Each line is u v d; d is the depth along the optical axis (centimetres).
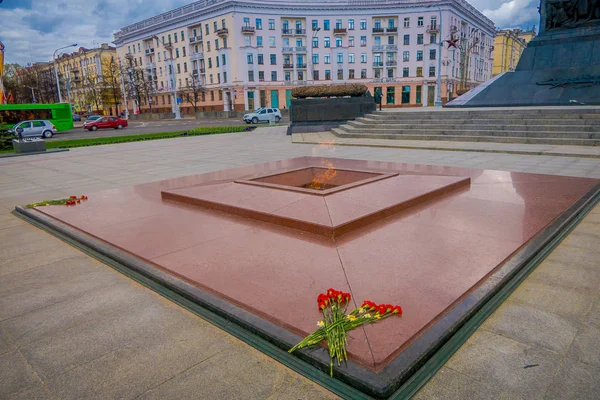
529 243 396
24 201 719
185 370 238
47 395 222
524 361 235
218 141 1834
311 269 349
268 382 225
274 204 516
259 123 3600
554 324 271
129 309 312
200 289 322
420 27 5703
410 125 1509
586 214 516
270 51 5731
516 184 652
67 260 418
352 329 252
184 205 591
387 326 256
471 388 215
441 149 1161
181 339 269
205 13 5769
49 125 2759
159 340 269
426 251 380
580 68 1691
